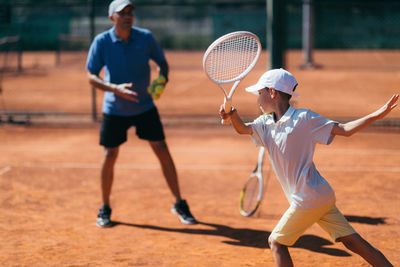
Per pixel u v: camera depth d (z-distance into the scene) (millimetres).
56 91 33625
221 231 9594
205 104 28188
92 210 10906
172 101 29406
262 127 6352
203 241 9070
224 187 12617
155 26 78125
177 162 15336
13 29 64438
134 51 9609
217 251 8570
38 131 20547
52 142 18391
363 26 66438
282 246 6316
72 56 60438
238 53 6332
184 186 12750
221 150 16922
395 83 34781
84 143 18156
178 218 10375
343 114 23734
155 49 9898
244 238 9203
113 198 11773
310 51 45000
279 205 11102
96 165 14883
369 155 15766
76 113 24906
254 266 7906
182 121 22672
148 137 9953
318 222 6449
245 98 30344
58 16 67188
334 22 66812
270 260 8148
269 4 18422
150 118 9930
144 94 9891
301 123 6031
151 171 14219
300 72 42625
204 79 40062
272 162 6375
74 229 9719
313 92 31500
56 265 7965
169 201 11531
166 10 80688
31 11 68312
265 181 13008
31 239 9156
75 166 14766
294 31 67000
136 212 10766
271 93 6176
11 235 9352
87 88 35125
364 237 9078
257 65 48125
